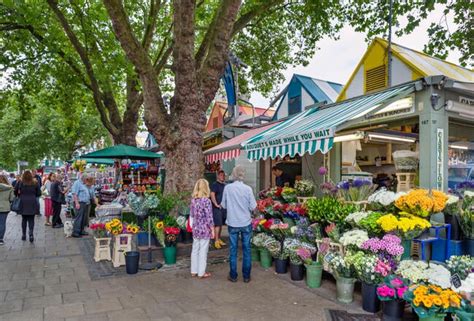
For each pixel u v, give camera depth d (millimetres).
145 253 7027
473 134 7371
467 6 9195
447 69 7902
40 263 6730
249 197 5582
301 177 9438
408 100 5977
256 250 6770
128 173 14148
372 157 10102
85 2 12148
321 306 4500
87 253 7609
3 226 8586
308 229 5703
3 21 11977
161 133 8250
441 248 5090
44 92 16453
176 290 5148
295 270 5547
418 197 4562
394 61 7910
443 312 3467
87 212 10250
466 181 5684
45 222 12703
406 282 3971
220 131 12977
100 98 13789
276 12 13023
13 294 4949
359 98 7148
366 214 4980
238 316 4203
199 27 11812
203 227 5770
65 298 4797
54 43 12531
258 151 7156
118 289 5188
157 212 7098
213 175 12891
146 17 13867
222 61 8328
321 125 5652
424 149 5680
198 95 8211
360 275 4340
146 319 4113
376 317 4141
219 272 6113
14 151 30906
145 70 8180
